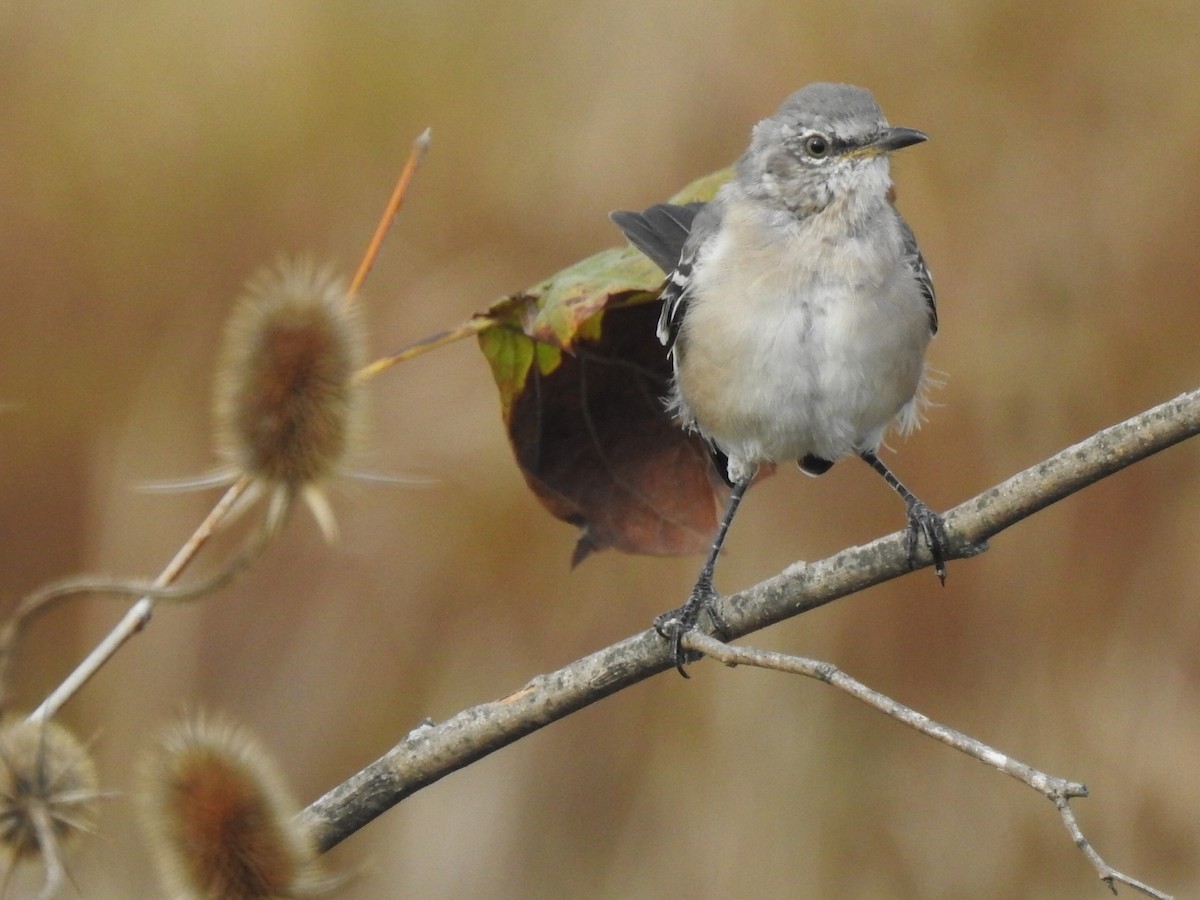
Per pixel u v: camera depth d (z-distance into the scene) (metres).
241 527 12.24
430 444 12.09
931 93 12.36
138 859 10.73
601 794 11.72
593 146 12.27
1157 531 11.84
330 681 11.86
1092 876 11.22
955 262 12.10
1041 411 11.80
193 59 13.55
